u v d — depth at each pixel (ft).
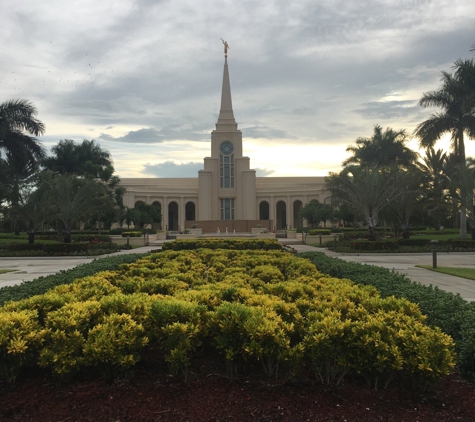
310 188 224.53
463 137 110.93
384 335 13.75
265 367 14.64
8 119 105.81
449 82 107.86
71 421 11.59
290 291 20.57
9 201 101.60
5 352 13.42
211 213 219.00
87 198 90.58
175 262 35.63
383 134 143.95
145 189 220.43
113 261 39.40
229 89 230.68
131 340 13.73
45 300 17.46
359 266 33.99
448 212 102.42
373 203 90.89
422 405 12.60
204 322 15.39
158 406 12.28
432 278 43.01
